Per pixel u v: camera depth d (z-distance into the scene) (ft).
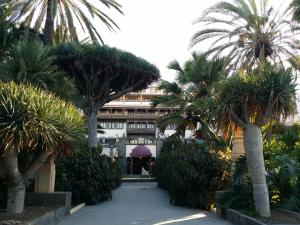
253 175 31.68
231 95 31.78
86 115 70.28
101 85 71.31
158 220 34.86
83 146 34.22
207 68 66.33
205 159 44.96
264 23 67.67
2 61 47.62
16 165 29.01
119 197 57.26
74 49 66.74
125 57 72.18
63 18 68.18
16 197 30.07
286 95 31.24
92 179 48.16
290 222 27.94
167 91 76.13
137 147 160.45
